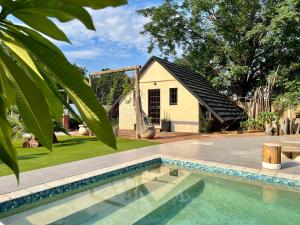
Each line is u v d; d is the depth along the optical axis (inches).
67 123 657.6
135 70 535.2
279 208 213.5
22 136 386.0
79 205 211.6
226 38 916.0
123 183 271.9
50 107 47.7
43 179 229.1
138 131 532.7
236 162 312.0
